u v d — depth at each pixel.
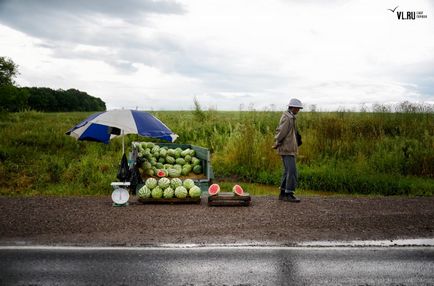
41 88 86.94
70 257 5.65
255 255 5.83
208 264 5.43
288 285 4.75
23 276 4.94
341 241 6.55
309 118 20.53
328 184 12.88
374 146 16.97
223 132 21.50
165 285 4.72
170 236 6.78
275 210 9.00
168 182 10.09
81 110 94.19
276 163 15.22
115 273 5.07
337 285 4.76
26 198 10.27
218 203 9.60
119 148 19.05
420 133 18.77
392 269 5.30
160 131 10.33
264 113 23.03
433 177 14.19
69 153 17.94
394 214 8.56
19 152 17.28
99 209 8.96
